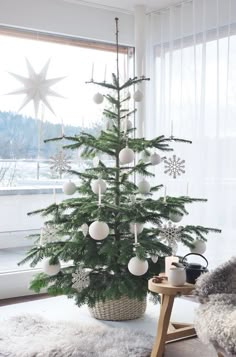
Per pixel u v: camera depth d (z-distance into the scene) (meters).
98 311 3.12
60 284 3.01
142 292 2.88
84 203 3.00
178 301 3.57
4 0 3.67
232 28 3.52
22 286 3.79
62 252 2.93
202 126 3.73
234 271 2.23
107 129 3.17
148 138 4.21
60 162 3.07
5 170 3.79
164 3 4.00
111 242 2.91
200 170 3.75
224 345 1.91
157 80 4.20
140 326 3.01
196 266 2.50
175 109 4.00
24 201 3.88
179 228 2.98
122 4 4.03
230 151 3.54
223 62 3.59
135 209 2.94
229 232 3.57
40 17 3.83
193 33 3.82
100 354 2.51
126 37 4.28
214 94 3.68
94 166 3.10
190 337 2.81
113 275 2.99
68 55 4.05
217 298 2.12
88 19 4.07
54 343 2.63
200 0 3.78
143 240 2.95
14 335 2.77
